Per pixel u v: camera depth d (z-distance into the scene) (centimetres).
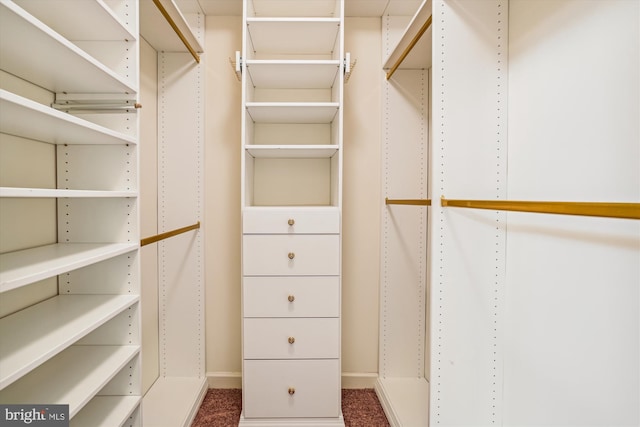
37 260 87
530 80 108
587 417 88
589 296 87
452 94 117
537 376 104
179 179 194
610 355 82
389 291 199
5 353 73
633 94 76
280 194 199
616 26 80
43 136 101
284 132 200
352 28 198
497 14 118
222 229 199
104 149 115
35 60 86
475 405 119
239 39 196
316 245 157
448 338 118
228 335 200
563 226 95
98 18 98
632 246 77
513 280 115
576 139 91
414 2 182
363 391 198
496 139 119
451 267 118
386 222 198
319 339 159
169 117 194
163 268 195
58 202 115
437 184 117
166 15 149
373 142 201
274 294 157
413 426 153
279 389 158
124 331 115
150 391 181
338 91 166
